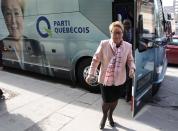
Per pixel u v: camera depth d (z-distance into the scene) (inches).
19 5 283.7
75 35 240.5
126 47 150.5
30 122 182.1
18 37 298.5
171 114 198.8
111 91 156.4
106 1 213.8
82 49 238.7
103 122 171.0
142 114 196.7
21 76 303.0
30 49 288.0
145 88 206.1
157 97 237.3
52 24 256.5
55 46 260.7
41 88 256.7
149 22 213.6
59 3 244.5
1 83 273.7
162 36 248.8
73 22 238.5
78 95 236.7
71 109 204.8
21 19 286.8
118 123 181.0
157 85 247.6
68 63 254.5
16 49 307.1
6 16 305.6
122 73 153.9
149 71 210.5
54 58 265.6
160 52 231.1
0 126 176.1
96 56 152.2
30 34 282.5
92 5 222.4
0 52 337.7
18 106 209.8
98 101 221.8
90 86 242.2
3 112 197.8
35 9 268.1
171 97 237.9
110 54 149.3
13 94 237.3
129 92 212.4
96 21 223.1
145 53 196.5
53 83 273.9
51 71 273.7
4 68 344.2
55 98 228.7
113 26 147.0
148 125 179.5
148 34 210.2
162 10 252.2
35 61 287.6
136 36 182.4
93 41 229.1
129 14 203.5
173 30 302.0
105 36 220.7
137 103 186.9
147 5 209.8
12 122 181.8
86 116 192.2
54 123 181.2
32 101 221.0
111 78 151.7
